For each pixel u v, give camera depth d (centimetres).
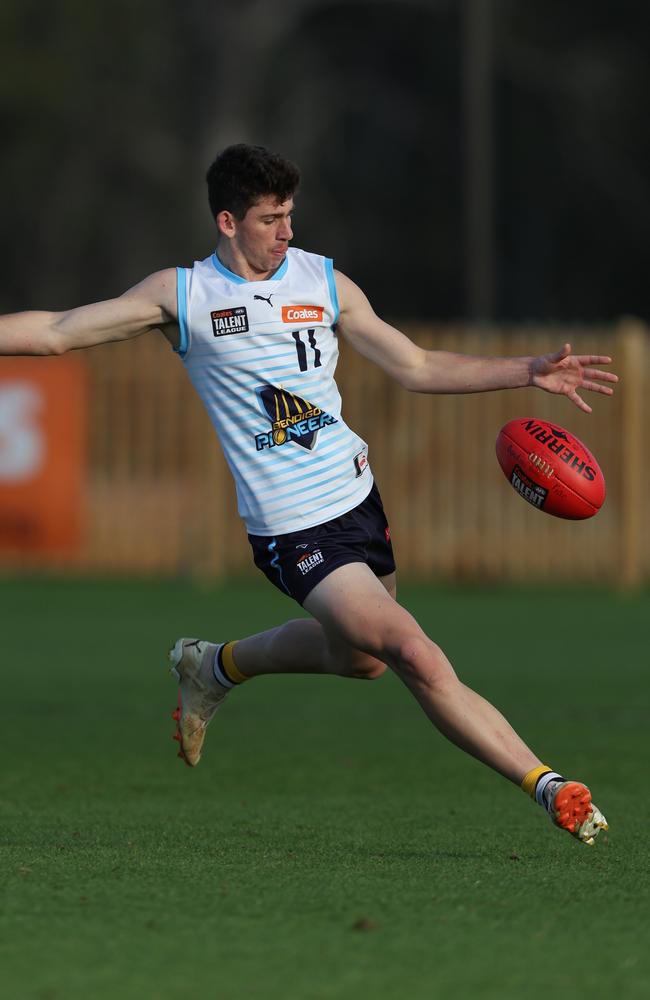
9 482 7650
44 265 14362
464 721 1995
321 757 3234
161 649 5097
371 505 2194
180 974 1491
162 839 2259
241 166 2089
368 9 14550
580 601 6606
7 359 7650
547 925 1688
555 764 3112
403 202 14588
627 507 7156
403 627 2027
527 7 14188
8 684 4341
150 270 14100
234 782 2908
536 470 2161
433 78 14538
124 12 14088
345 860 2078
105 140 14075
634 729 3588
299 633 2352
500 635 5450
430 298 14600
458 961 1540
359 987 1449
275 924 1684
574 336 7144
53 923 1686
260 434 2138
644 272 14375
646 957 1559
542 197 14238
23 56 13975
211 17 14000
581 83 13912
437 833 2336
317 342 2145
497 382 2169
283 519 2131
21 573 7725
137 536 7656
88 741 3428
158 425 7619
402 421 7356
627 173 14162
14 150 14212
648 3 14188
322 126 14400
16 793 2758
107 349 7644
